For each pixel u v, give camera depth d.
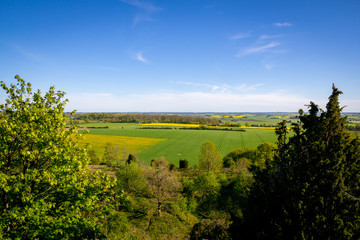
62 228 8.65
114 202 10.48
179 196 31.64
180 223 26.20
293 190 8.02
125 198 10.65
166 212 28.06
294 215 7.70
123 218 23.52
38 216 8.09
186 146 85.44
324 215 7.19
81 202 9.42
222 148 81.94
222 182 39.53
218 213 28.53
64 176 9.38
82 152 10.80
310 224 7.14
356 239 6.68
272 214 8.50
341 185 7.26
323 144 7.98
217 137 104.62
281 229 7.79
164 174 29.55
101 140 93.88
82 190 9.68
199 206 33.53
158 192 27.81
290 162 8.98
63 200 9.88
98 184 10.36
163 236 23.39
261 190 9.32
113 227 21.56
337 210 7.16
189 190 35.50
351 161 7.79
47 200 9.64
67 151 9.84
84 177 10.59
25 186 8.34
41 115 9.75
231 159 58.41
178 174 47.12
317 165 7.75
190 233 23.41
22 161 9.40
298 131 8.98
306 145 8.34
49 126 9.65
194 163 63.75
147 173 33.00
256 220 8.95
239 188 33.50
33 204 8.21
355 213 7.05
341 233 6.77
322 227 6.98
